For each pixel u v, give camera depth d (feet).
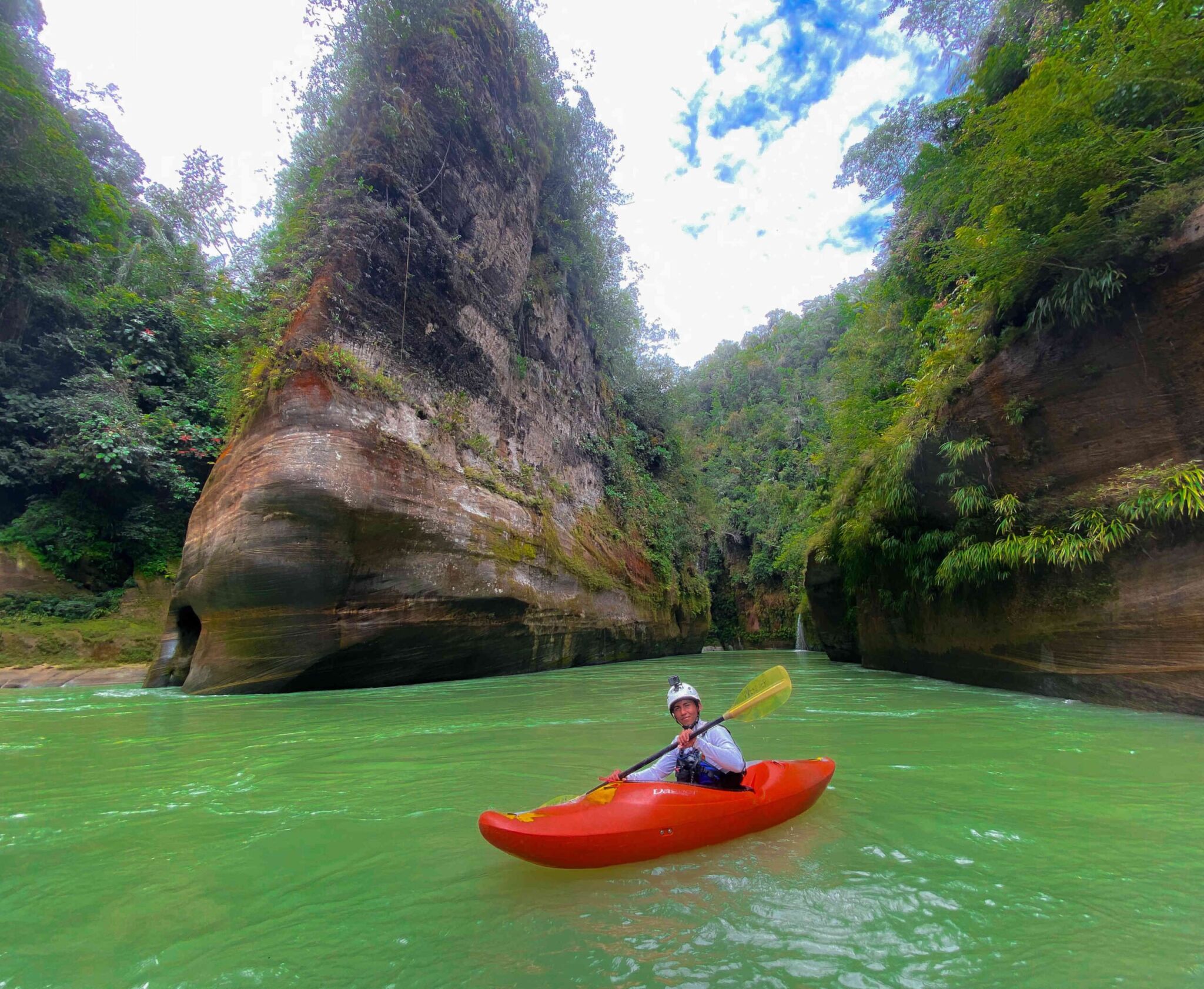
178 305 46.39
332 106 38.27
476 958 6.06
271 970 5.92
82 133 52.54
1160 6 18.60
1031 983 5.57
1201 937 6.33
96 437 36.94
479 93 41.86
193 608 28.30
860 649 44.24
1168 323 19.72
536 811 8.29
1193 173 18.89
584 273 59.00
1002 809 10.39
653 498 67.97
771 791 9.73
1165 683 19.76
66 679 30.83
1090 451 22.18
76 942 6.45
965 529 27.61
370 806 10.95
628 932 6.53
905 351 45.62
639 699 26.16
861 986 5.53
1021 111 21.15
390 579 29.07
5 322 40.73
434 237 37.37
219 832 9.62
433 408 34.81
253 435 27.76
